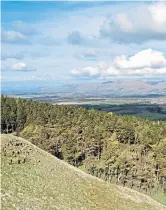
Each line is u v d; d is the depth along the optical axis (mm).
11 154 55000
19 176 47969
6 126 163500
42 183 49438
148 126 150750
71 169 63469
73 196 50031
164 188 114250
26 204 39344
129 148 131125
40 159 60062
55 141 142125
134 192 67000
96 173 126188
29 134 145500
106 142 136500
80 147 138250
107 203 53562
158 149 123250
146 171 115938
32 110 168500
